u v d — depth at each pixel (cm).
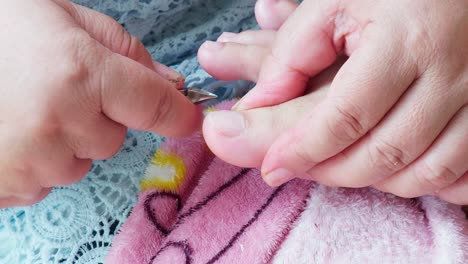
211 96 19
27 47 15
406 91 15
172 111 17
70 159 16
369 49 15
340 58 19
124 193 19
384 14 15
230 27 25
